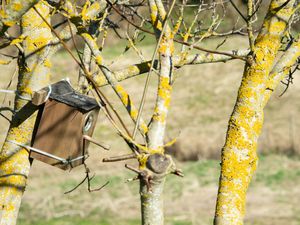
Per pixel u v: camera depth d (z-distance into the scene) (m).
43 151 7.15
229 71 36.78
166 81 5.94
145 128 5.86
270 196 23.38
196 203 23.16
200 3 7.95
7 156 7.23
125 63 35.97
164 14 6.00
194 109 33.16
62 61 37.56
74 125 7.06
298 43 6.41
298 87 33.34
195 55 7.16
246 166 6.10
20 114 7.23
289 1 6.20
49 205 22.94
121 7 8.37
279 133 28.48
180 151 27.97
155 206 5.78
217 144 28.53
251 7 6.20
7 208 7.17
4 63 7.29
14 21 5.66
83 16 6.39
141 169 5.71
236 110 6.16
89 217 22.11
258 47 6.16
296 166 25.77
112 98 31.50
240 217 6.05
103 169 26.30
